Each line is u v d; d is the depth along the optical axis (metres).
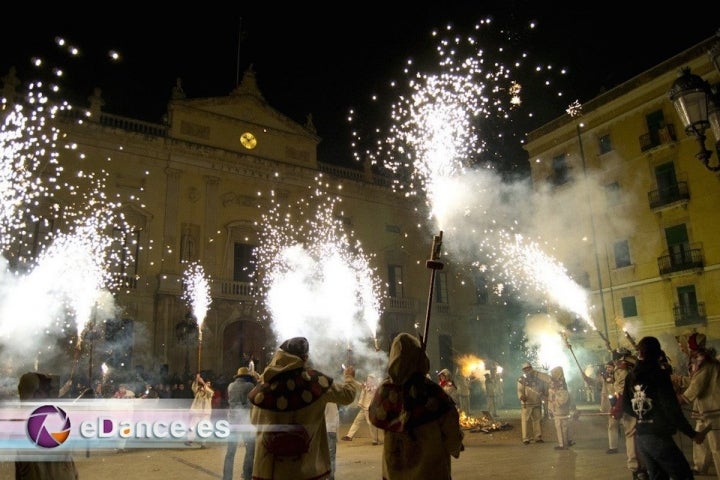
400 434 3.56
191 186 25.73
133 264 23.48
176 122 25.92
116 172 23.77
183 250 24.72
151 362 22.53
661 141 26.56
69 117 22.72
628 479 7.59
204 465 9.87
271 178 27.97
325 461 4.27
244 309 25.39
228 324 25.02
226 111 27.58
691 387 6.77
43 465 4.60
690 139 25.69
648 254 26.83
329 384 4.36
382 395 3.71
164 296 23.41
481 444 12.31
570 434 11.56
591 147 30.00
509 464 9.16
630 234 27.67
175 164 25.36
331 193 30.03
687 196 25.45
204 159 26.16
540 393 12.39
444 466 3.48
